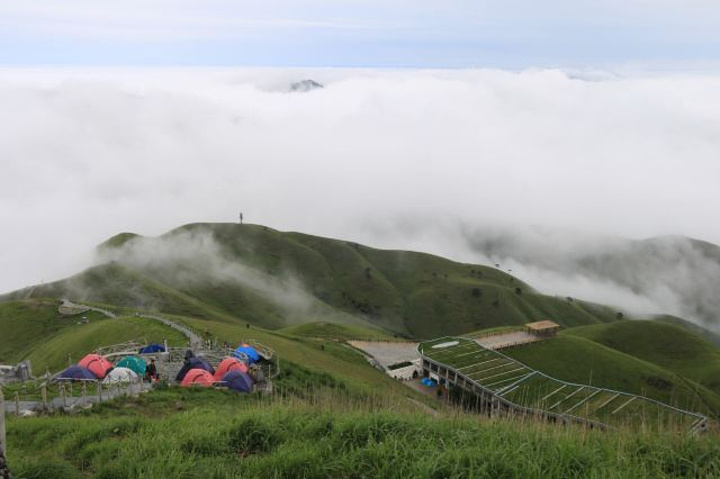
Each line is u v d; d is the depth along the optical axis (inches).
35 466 424.2
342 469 397.1
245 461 417.1
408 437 442.0
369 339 5231.3
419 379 3784.5
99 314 3983.8
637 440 426.6
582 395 2375.7
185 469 398.9
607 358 4303.6
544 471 361.4
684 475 381.1
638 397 2212.1
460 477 360.8
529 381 3053.6
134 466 411.8
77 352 2637.8
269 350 2381.9
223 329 3034.0
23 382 1393.9
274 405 585.3
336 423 471.2
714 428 444.1
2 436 347.6
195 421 597.6
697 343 5620.1
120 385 1195.3
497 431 446.9
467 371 3403.1
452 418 493.7
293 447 434.0
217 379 1462.8
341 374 2640.3
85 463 485.7
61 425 661.9
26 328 3946.9
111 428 576.4
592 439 432.5
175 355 2086.6
